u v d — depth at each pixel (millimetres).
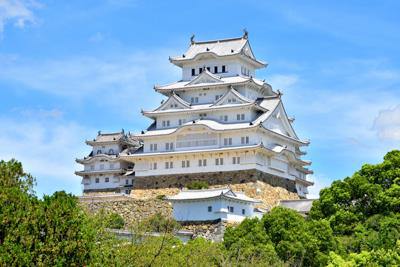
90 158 175625
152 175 157250
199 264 74188
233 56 162125
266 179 151125
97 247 53375
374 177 121938
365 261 82312
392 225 105375
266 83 164000
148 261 62562
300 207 142500
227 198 126000
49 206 49281
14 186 50688
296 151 167375
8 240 46625
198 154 153125
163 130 159625
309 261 100375
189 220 126875
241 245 95875
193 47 169000
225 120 155750
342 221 114938
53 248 47781
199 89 161250
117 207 139125
